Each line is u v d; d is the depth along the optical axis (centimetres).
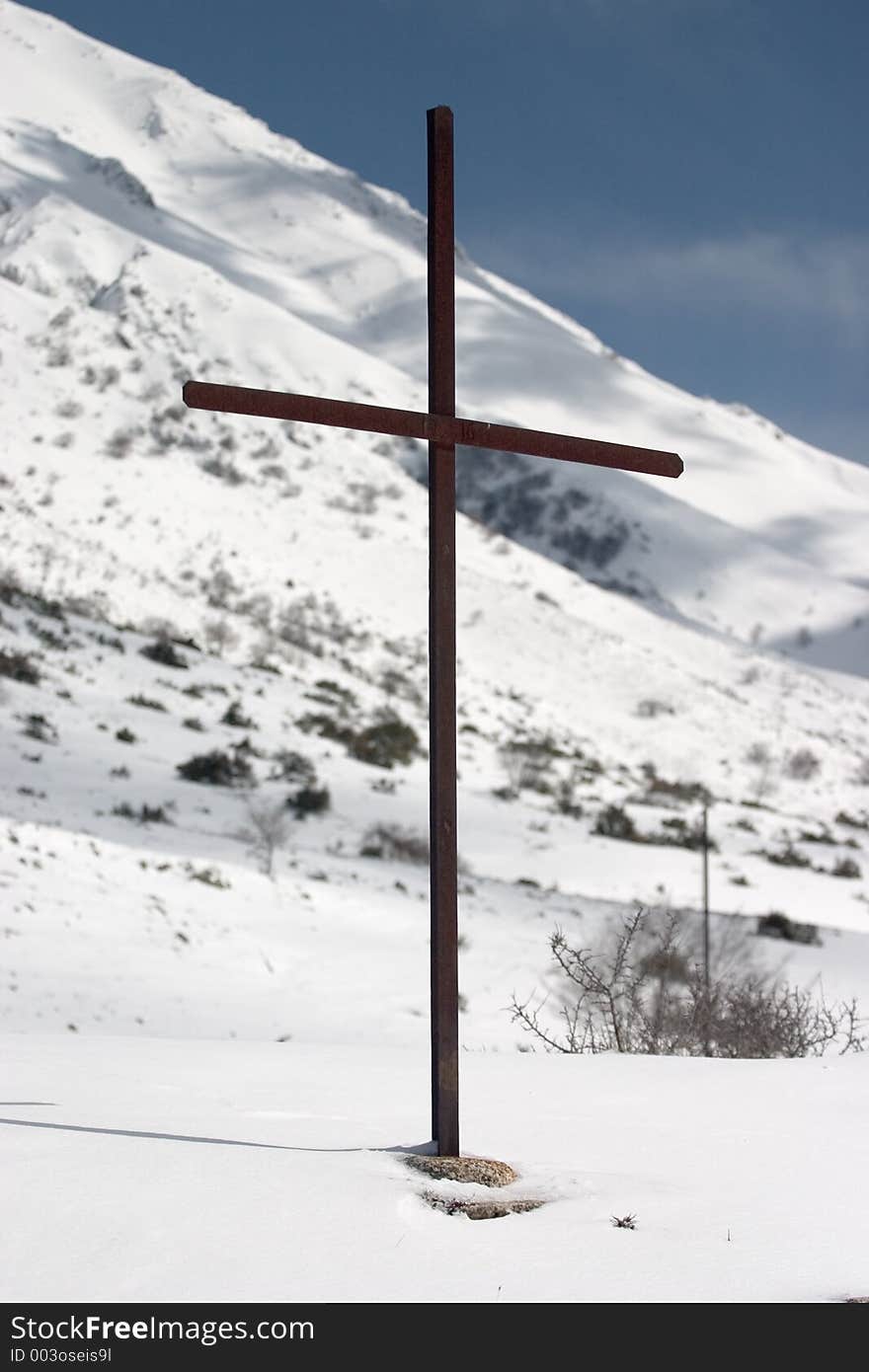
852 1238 427
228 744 3491
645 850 3538
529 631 8169
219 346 18888
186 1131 513
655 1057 773
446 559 521
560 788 4331
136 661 4156
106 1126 512
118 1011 1437
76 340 11356
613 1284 385
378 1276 381
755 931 2502
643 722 7144
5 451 8238
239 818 2788
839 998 1842
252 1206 421
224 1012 1504
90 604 5266
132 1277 368
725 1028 1012
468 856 3148
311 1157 479
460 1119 587
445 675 519
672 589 19112
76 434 9100
